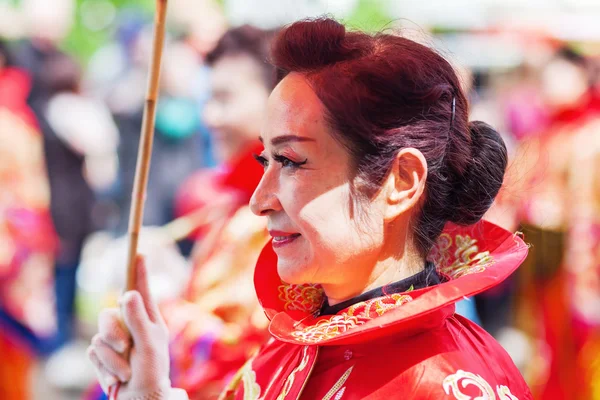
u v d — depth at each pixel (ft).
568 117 25.20
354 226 8.68
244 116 15.56
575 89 30.76
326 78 8.64
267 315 9.93
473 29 40.42
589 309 24.02
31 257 26.66
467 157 9.24
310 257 8.82
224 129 15.74
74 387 30.81
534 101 33.91
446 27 40.88
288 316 9.68
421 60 8.89
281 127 8.73
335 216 8.68
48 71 33.73
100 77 38.81
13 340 25.66
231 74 15.53
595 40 36.42
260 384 10.25
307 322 9.55
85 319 34.65
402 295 8.68
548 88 31.81
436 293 8.27
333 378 8.82
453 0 41.01
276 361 10.30
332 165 8.65
